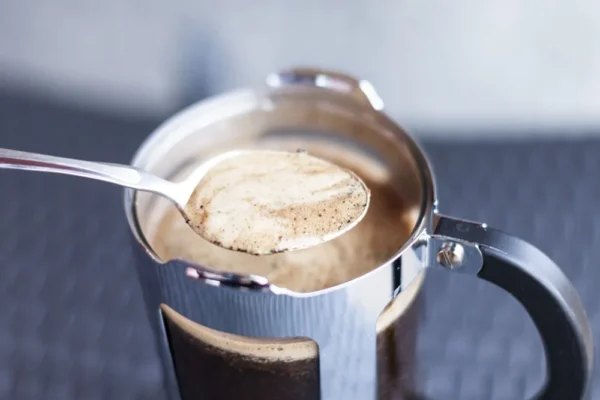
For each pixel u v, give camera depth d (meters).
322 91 0.43
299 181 0.40
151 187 0.38
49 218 0.59
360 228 0.39
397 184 0.41
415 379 0.41
